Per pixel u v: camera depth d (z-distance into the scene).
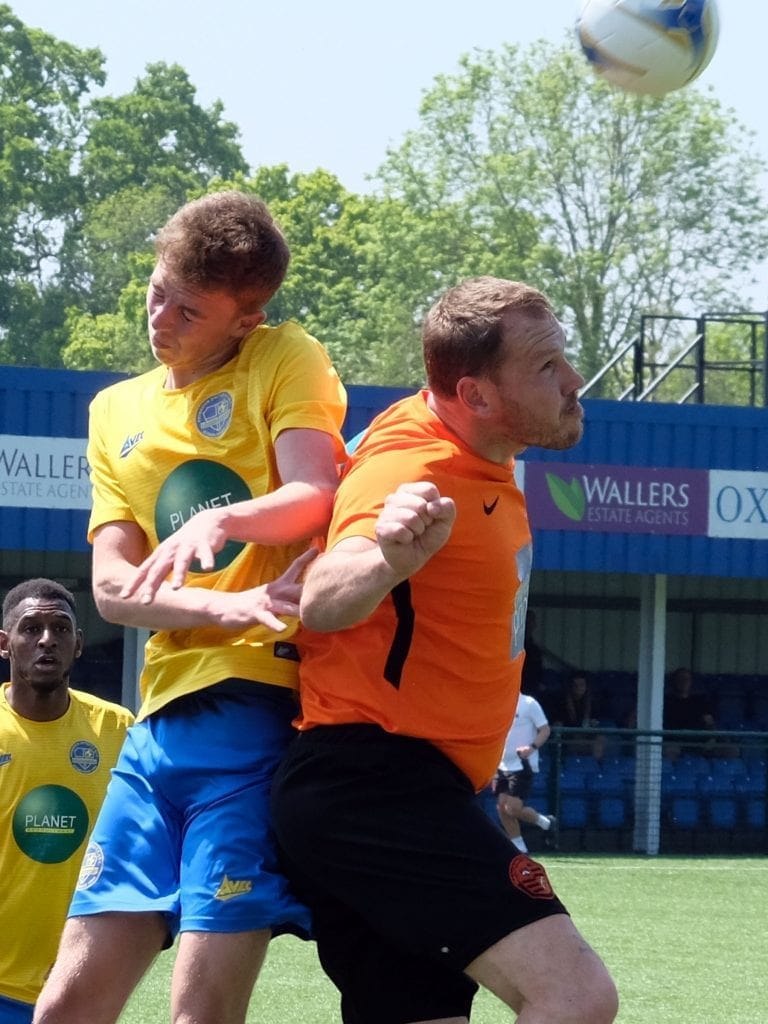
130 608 4.33
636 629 29.39
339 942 4.38
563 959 3.86
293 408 4.34
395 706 4.06
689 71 8.58
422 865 4.00
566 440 4.18
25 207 89.38
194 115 93.75
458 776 4.15
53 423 20.20
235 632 4.44
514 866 3.96
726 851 20.94
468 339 4.03
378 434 4.12
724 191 65.69
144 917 4.42
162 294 4.39
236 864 4.27
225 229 4.30
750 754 21.06
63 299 87.94
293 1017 10.12
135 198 87.50
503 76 66.81
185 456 4.48
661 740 20.81
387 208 69.62
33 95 92.75
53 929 6.35
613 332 66.81
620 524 21.53
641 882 18.00
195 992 4.23
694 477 21.72
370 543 3.85
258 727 4.38
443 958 4.00
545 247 65.12
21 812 6.35
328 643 4.19
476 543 4.04
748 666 29.80
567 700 25.03
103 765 6.53
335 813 4.08
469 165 67.88
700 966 12.66
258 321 4.47
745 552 21.84
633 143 65.38
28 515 20.14
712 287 66.44
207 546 3.88
